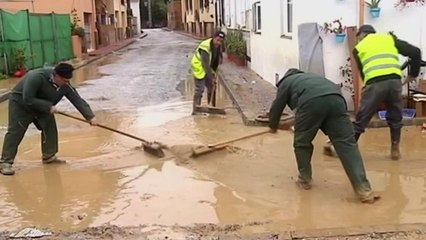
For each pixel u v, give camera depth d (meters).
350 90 9.44
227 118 10.16
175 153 7.48
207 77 10.50
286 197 5.72
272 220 5.10
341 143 5.56
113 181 6.46
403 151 7.33
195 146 7.57
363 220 5.04
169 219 5.18
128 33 55.50
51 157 7.29
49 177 6.72
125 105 12.06
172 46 36.72
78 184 6.39
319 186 6.03
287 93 5.86
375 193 5.64
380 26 9.34
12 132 6.91
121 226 5.02
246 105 10.79
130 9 62.00
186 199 5.75
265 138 8.31
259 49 16.06
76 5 29.70
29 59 19.64
